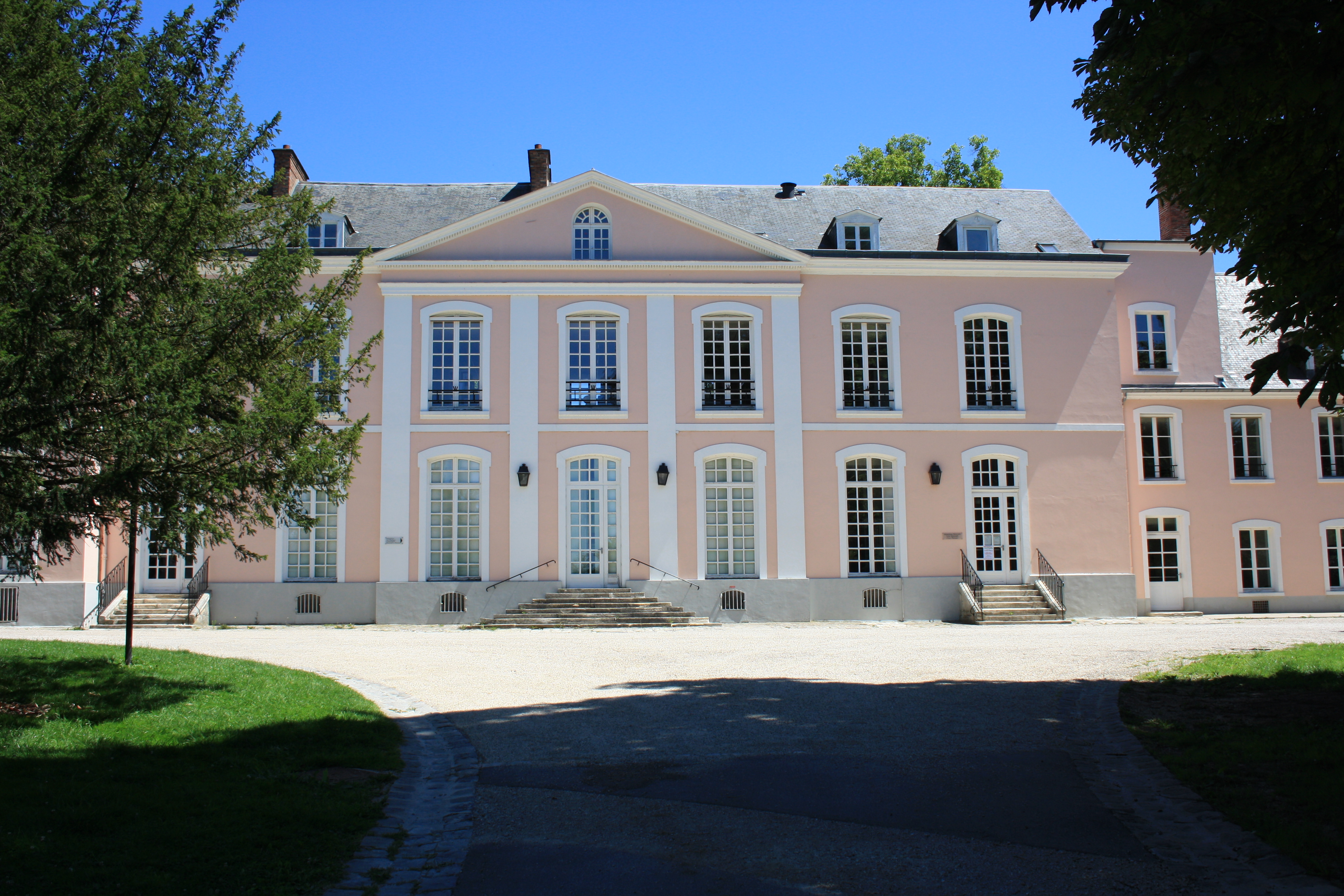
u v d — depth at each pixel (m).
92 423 8.69
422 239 24.34
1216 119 8.14
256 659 15.09
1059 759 8.52
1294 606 26.30
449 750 9.34
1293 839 6.11
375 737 9.48
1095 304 26.02
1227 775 7.60
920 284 25.64
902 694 11.88
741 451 24.58
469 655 16.19
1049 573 25.05
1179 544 26.33
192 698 10.84
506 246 24.77
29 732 8.72
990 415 25.38
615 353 24.81
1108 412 25.75
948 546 24.92
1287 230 7.61
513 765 8.73
